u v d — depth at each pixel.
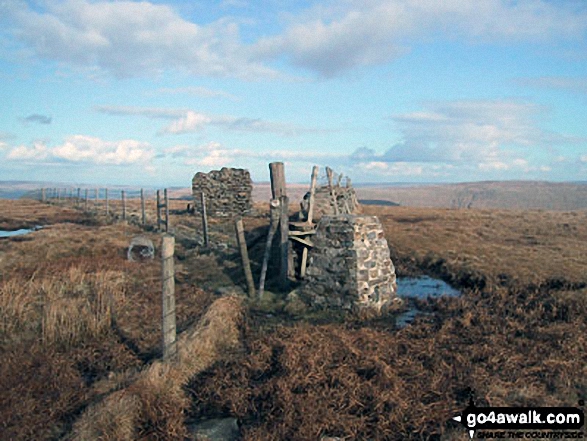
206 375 7.45
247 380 7.18
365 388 6.58
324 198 25.52
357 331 9.27
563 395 6.14
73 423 5.80
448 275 14.60
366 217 11.72
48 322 8.84
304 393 6.52
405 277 14.95
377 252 11.63
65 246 17.36
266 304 11.95
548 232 22.86
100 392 6.82
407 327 9.48
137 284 12.98
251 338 9.12
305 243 14.22
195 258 17.69
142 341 8.91
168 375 6.98
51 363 7.59
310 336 8.72
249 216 31.78
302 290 12.11
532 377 6.70
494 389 6.32
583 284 11.85
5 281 11.42
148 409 6.01
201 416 6.33
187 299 11.98
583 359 7.30
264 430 5.68
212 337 8.57
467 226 24.50
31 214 33.00
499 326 9.30
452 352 7.92
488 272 13.49
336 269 11.37
